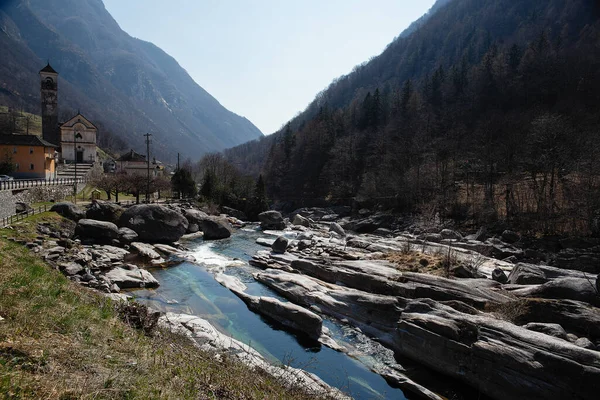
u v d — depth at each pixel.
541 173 58.03
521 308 19.16
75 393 5.88
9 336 7.21
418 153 82.56
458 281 23.44
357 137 107.12
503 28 170.00
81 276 23.78
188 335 16.02
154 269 31.55
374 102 121.06
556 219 48.22
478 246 43.69
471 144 77.19
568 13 144.75
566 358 13.38
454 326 16.81
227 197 80.00
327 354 18.42
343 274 27.53
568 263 35.94
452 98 117.62
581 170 48.38
